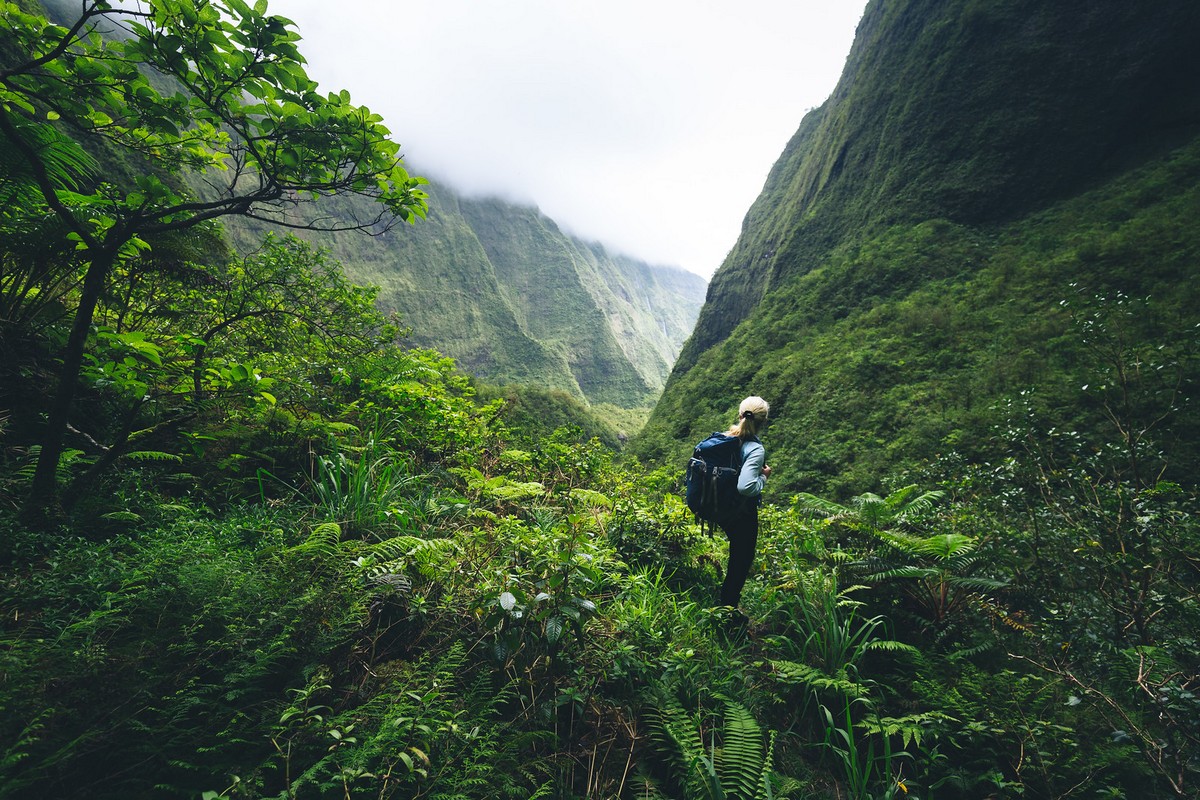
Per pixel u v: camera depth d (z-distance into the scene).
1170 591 3.14
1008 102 44.03
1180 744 2.38
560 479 5.23
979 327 26.50
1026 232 36.03
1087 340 5.16
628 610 2.79
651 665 2.40
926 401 23.30
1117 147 37.81
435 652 2.07
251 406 3.01
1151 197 29.25
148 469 3.20
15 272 3.33
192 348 2.87
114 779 1.37
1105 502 3.62
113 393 3.43
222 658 1.76
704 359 62.25
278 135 2.37
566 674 2.12
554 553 2.32
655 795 1.82
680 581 3.72
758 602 3.48
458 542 2.92
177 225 2.47
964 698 2.54
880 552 3.54
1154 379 12.09
